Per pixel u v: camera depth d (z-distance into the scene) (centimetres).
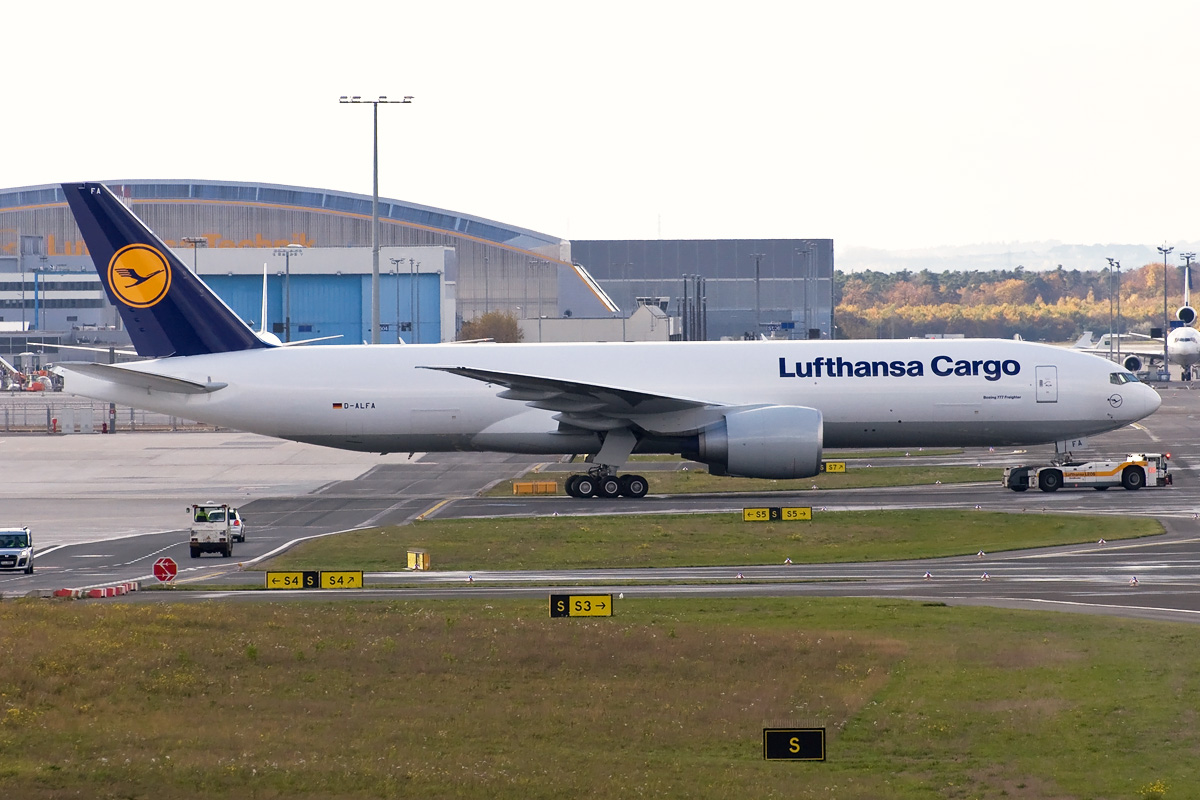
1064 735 10506
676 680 12250
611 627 14212
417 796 8906
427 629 14075
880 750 10269
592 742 10431
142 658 12519
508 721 10925
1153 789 9162
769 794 9175
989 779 9588
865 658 12888
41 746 9794
